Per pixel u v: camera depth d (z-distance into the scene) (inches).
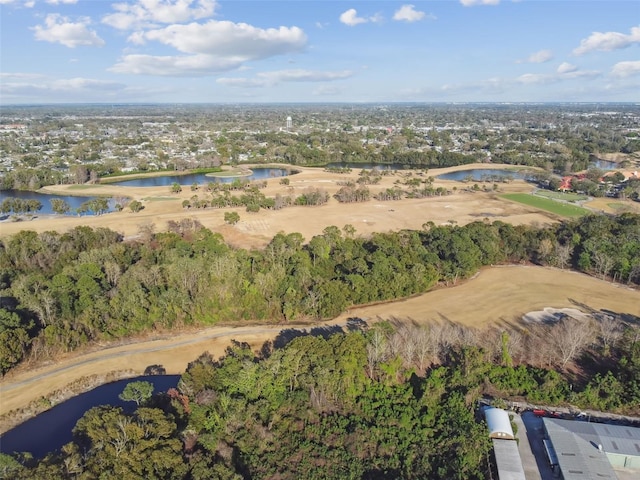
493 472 2586.1
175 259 4872.0
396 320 4362.7
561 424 2837.1
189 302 4210.1
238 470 2642.7
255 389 3078.2
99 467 2304.4
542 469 2620.6
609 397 3159.5
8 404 3189.0
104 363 3673.7
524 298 4869.6
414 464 2699.3
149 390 2955.2
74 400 3277.6
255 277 4488.2
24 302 4072.3
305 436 2906.0
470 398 3080.7
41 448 2847.0
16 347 3479.3
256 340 4020.7
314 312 4360.2
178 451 2484.0
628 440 2701.8
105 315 4023.1
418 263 5068.9
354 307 4635.8
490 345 3641.7
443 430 2891.2
